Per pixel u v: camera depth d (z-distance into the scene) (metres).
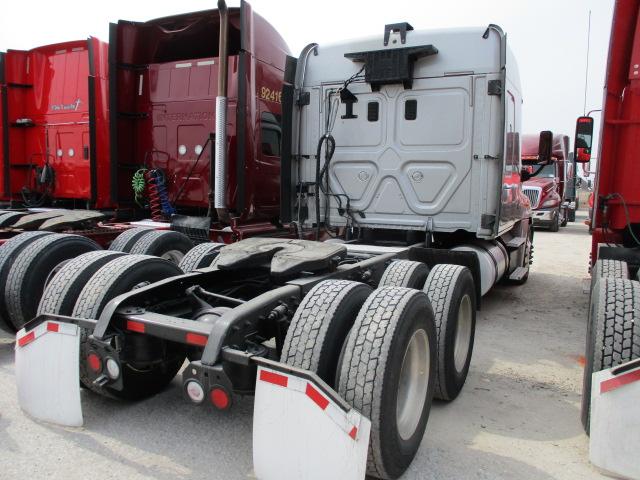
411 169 6.37
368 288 3.29
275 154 8.08
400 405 3.12
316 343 2.82
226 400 2.64
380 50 6.23
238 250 4.06
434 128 6.22
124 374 3.73
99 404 3.86
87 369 3.34
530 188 20.19
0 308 4.75
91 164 8.15
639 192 5.26
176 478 2.97
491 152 6.02
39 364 3.29
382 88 6.41
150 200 8.14
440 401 4.19
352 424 2.41
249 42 7.04
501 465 3.23
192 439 3.40
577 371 4.96
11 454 3.14
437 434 3.61
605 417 3.04
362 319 2.86
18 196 9.29
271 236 7.69
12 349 4.96
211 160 7.43
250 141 7.29
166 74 8.05
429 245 6.32
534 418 3.91
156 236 5.90
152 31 8.24
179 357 3.92
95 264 3.88
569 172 22.84
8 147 9.07
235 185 7.55
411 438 3.09
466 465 3.21
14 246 4.89
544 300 8.13
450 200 6.22
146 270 3.78
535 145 14.19
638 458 2.96
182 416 3.72
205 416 3.73
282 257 3.78
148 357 3.33
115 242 5.98
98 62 8.24
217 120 6.71
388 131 6.43
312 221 6.91
